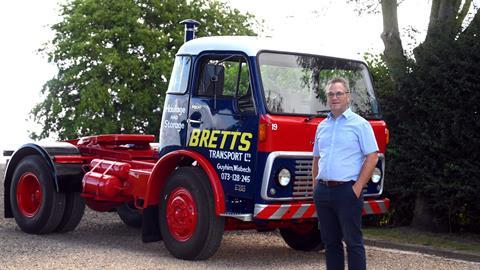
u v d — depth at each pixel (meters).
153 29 21.31
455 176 10.72
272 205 8.21
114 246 9.94
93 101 20.09
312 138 8.54
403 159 11.47
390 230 11.62
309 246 9.74
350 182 6.62
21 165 10.93
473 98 10.42
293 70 8.67
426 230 11.56
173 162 9.20
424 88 11.06
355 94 9.20
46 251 9.26
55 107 21.03
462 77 10.50
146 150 11.33
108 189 9.83
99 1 21.31
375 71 12.46
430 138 10.89
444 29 11.30
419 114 11.34
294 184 8.41
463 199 10.74
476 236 11.14
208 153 8.78
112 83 20.69
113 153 10.83
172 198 8.96
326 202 6.71
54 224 10.64
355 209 6.63
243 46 8.55
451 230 11.53
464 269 8.68
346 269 8.45
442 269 8.67
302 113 8.56
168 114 9.39
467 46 10.60
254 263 8.80
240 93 8.52
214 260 8.89
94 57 20.75
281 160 8.30
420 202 11.64
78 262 8.52
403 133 11.56
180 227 8.83
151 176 9.16
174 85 9.36
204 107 8.88
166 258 8.92
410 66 11.35
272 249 10.03
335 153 6.65
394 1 12.39
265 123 8.23
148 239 9.27
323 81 8.90
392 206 12.04
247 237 11.16
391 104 11.60
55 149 10.73
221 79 8.61
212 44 8.92
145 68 21.03
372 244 10.52
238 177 8.45
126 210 11.94
